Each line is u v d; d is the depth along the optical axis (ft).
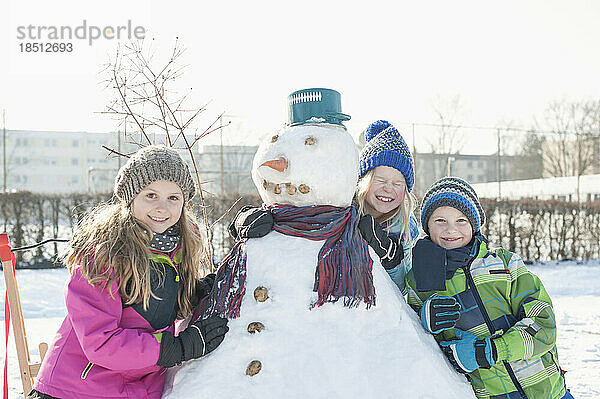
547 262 52.95
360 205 9.12
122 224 6.95
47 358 6.97
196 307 7.64
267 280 7.02
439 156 121.49
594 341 23.26
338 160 7.51
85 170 172.35
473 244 8.07
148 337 6.47
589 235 54.75
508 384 7.38
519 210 53.26
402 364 6.69
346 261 6.98
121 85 13.85
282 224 7.38
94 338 6.37
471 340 7.25
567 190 96.89
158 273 7.04
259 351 6.60
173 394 6.66
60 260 7.39
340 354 6.61
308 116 7.89
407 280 8.27
